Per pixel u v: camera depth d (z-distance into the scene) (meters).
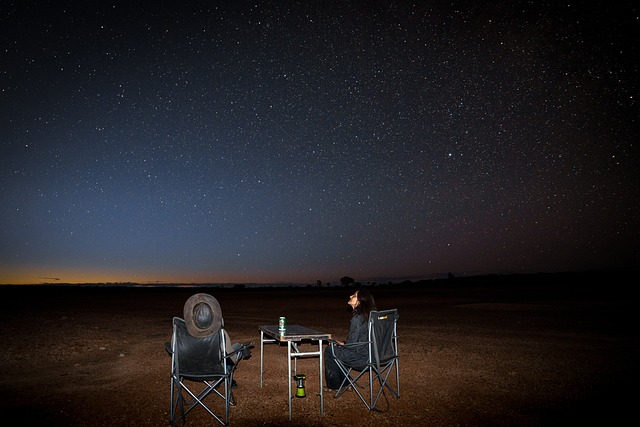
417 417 4.40
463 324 12.16
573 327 11.34
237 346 4.73
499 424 4.21
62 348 8.21
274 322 13.08
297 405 4.79
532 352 7.93
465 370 6.50
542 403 4.88
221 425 4.19
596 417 4.42
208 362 4.30
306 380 5.94
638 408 4.71
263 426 4.16
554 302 19.42
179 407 4.73
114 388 5.54
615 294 24.45
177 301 24.00
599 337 9.70
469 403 4.87
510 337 9.73
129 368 6.70
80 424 4.23
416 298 24.41
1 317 14.02
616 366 6.77
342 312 16.56
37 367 6.74
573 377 6.07
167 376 6.17
